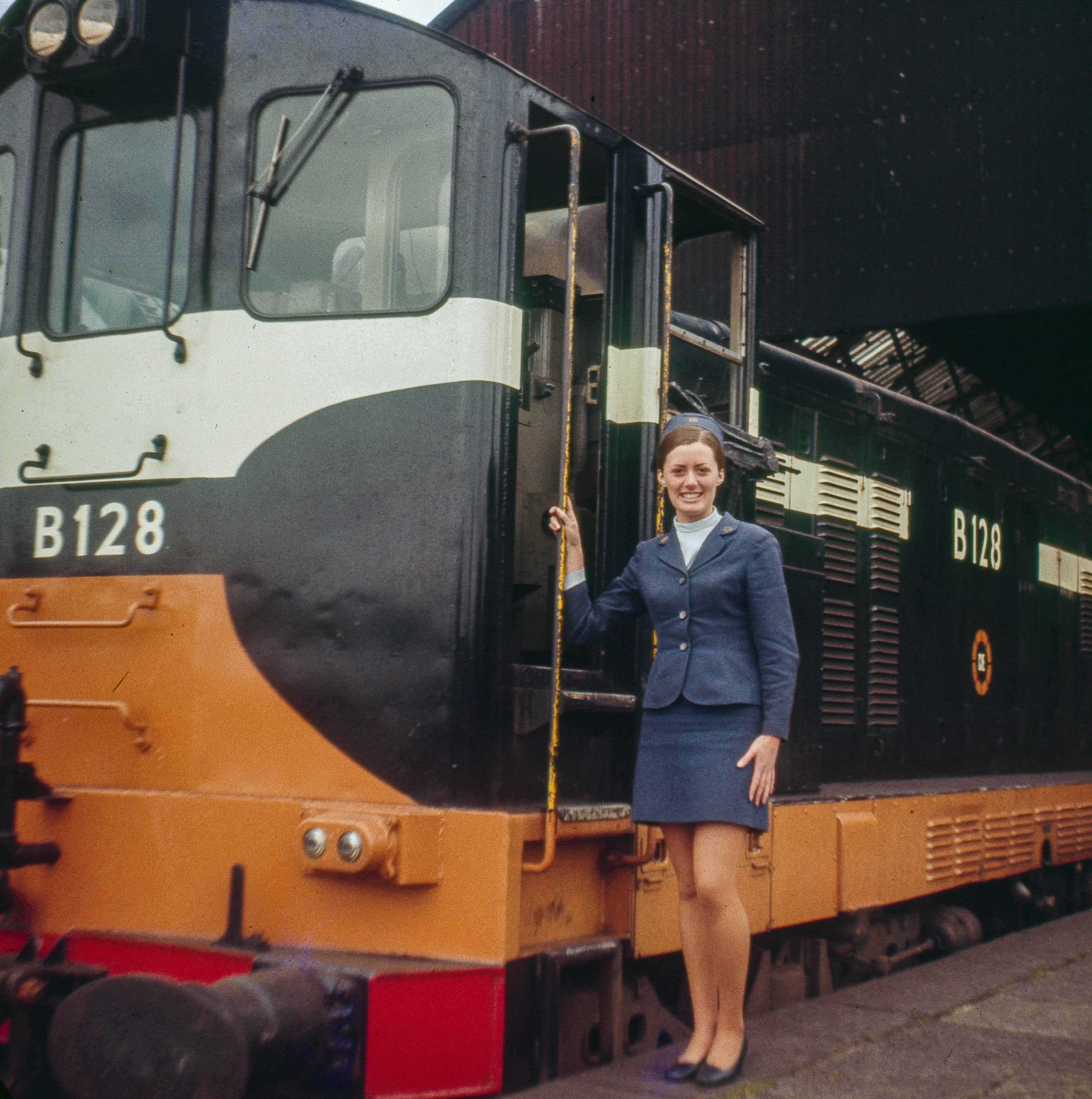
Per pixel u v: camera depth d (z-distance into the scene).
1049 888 5.73
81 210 3.06
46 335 3.06
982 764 5.86
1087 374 11.61
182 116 2.77
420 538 2.65
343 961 2.42
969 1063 2.77
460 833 2.50
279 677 2.70
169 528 2.84
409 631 2.63
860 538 4.88
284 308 2.82
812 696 3.94
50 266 3.08
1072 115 8.59
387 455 2.69
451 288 2.68
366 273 2.80
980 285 8.78
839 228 9.32
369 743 2.62
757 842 3.34
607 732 3.04
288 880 2.57
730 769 2.56
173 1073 2.06
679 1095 2.47
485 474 2.65
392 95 2.79
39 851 2.70
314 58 2.85
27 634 3.00
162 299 2.94
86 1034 2.12
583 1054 2.76
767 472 3.65
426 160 2.78
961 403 11.98
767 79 9.74
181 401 2.86
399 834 2.45
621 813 2.83
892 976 3.85
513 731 2.69
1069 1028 3.12
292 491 2.75
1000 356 10.93
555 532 2.64
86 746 2.89
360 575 2.68
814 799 3.72
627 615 2.81
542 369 3.19
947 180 8.99
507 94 2.74
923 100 9.12
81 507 2.97
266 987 2.22
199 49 2.86
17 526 3.05
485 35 10.94
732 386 3.65
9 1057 2.51
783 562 3.88
